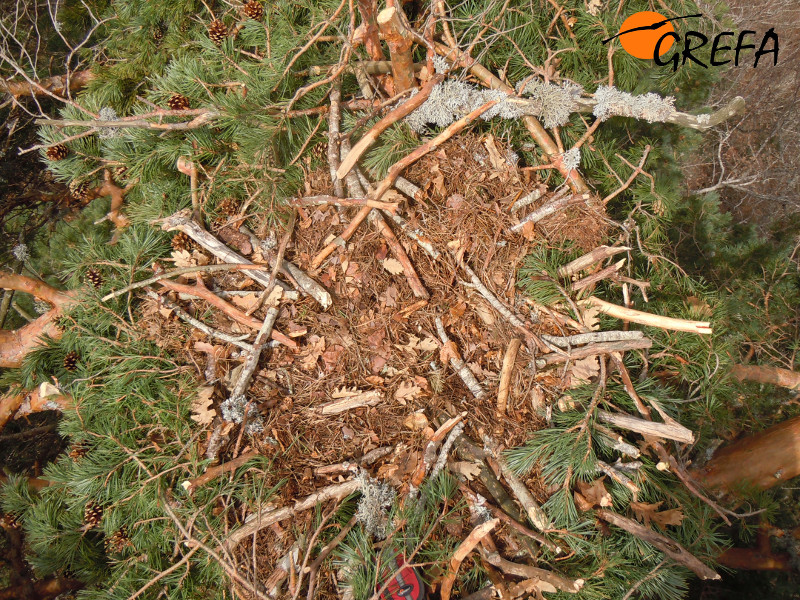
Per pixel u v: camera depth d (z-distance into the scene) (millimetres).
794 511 3076
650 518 2049
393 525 2002
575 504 2033
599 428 2117
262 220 2422
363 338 2275
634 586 1951
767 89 5512
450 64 2430
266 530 2104
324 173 2447
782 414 3250
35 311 4086
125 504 2193
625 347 2115
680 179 3996
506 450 2098
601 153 2596
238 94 2314
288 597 1972
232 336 2256
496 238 2326
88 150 2670
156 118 2389
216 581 2127
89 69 3379
